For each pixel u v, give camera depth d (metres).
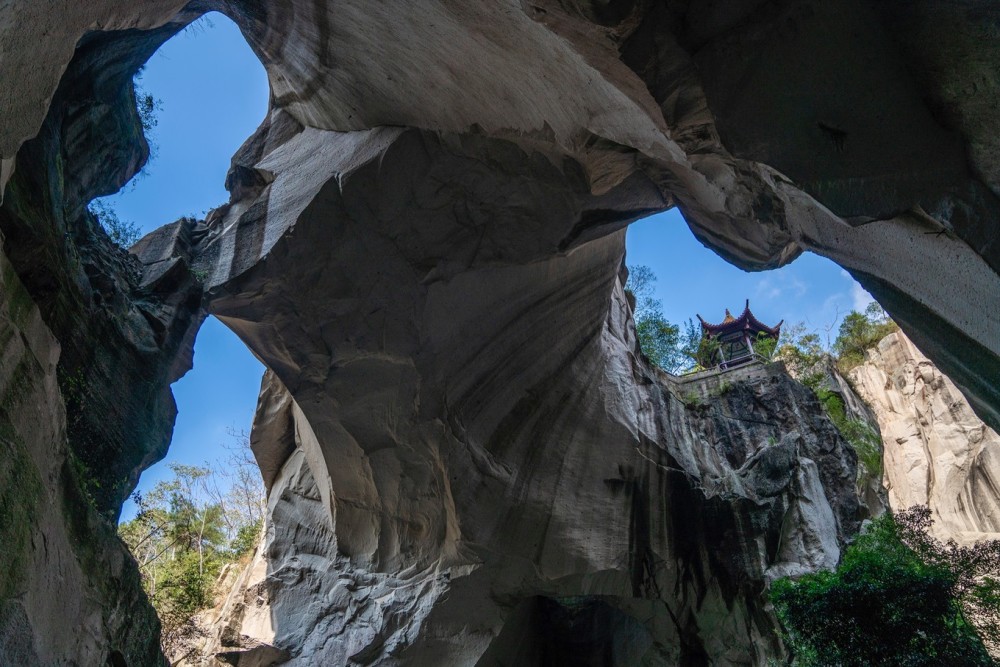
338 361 12.20
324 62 10.67
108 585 7.64
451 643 13.34
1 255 5.84
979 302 5.79
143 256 12.05
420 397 12.70
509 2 6.81
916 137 5.54
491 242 11.95
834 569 13.99
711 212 9.54
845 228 7.11
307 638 13.69
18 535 5.52
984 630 10.37
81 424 9.30
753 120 5.87
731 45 5.86
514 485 13.74
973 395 6.72
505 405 13.90
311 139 12.55
